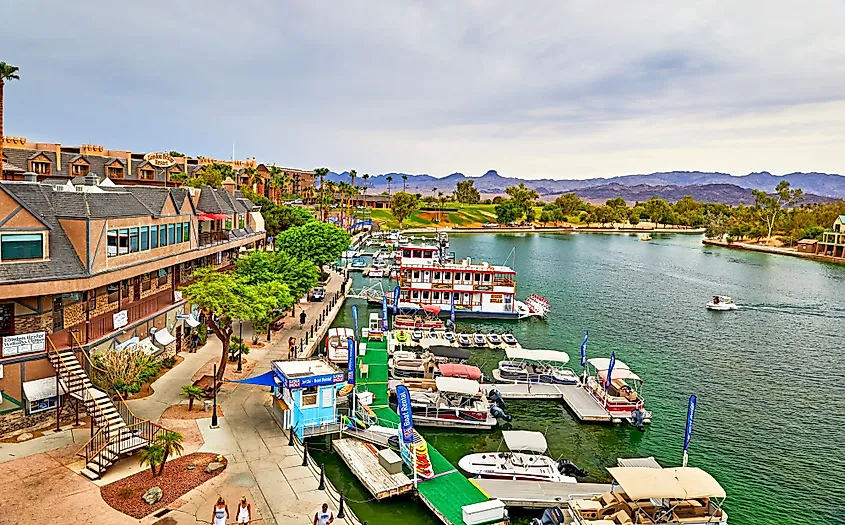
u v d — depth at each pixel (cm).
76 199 3712
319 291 8050
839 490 3675
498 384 5166
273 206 12050
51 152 11550
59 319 3691
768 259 17175
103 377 3500
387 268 11488
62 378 3294
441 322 7256
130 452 3017
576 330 7638
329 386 3728
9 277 3100
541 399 4953
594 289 10869
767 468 3934
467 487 3225
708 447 4212
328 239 9250
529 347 6738
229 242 6825
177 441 3002
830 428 4662
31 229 3247
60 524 2427
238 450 3266
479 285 7988
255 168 18350
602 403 4703
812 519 3328
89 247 3528
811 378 5969
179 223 5266
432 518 3006
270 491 2844
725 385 5647
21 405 3234
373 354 5853
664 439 4316
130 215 4203
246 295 4278
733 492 3597
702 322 8412
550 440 4203
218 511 2419
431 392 4691
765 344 7300
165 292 5338
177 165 14975
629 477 2950
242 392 4169
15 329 3366
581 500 3009
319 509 2714
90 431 3325
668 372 6012
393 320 7356
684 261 16125
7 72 5688
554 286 11069
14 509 2512
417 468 3259
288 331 6128
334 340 5791
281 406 3684
